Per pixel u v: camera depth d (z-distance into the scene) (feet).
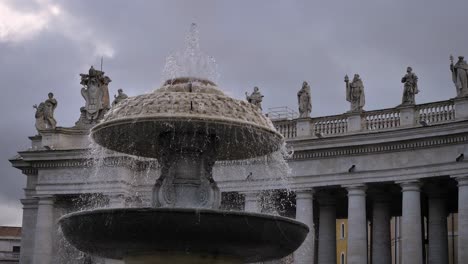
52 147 147.23
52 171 144.87
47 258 143.02
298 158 124.57
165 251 51.65
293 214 141.28
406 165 114.73
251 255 54.29
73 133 148.05
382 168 117.08
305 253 120.47
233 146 60.95
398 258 200.44
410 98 117.91
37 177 149.38
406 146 115.14
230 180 128.16
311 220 122.83
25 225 150.82
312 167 123.44
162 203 56.65
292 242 54.49
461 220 108.06
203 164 57.72
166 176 57.21
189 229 49.55
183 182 56.95
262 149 61.93
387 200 126.41
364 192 119.34
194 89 57.77
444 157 111.34
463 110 111.55
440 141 111.75
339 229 249.75
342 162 120.98
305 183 123.24
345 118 123.65
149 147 61.77
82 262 138.31
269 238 52.03
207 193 57.31
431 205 119.75
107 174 137.39
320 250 130.52
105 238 51.65
